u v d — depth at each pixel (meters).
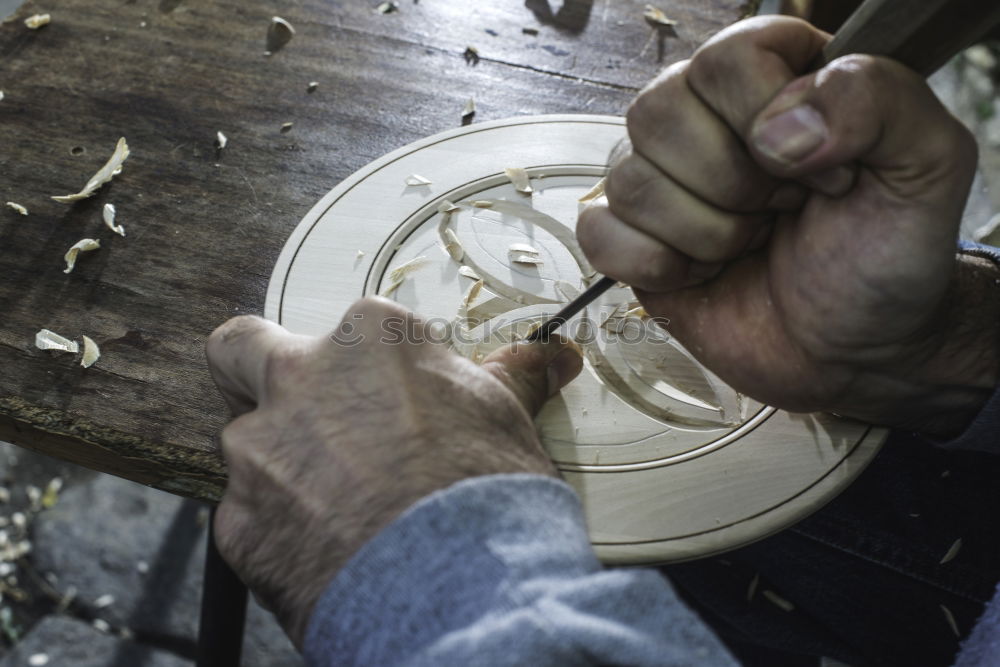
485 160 0.56
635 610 0.34
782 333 0.45
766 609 0.54
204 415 0.49
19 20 0.62
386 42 0.62
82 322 0.51
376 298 0.43
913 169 0.38
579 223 0.44
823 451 0.48
